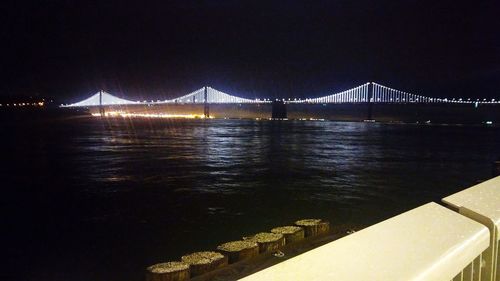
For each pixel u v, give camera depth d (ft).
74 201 61.26
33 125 331.16
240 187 71.36
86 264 33.37
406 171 92.02
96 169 95.61
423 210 4.16
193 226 44.57
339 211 52.13
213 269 19.95
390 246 3.28
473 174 88.02
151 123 401.49
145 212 52.49
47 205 58.54
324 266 2.89
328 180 79.15
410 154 130.00
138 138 202.49
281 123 422.82
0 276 31.17
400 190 68.69
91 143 172.24
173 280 18.80
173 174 86.94
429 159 116.67
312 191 67.21
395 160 113.39
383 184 74.54
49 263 33.86
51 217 51.08
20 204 59.47
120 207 56.24
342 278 2.71
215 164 103.65
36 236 42.37
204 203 57.67
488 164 105.50
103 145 162.50
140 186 73.15
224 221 46.80
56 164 104.78
